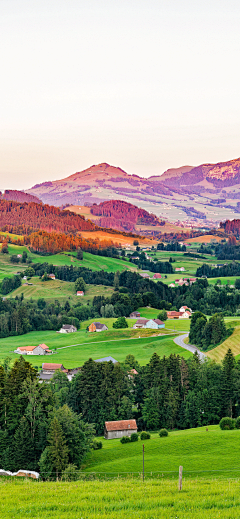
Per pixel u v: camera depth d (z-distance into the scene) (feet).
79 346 581.12
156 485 133.18
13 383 251.19
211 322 506.89
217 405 301.22
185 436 241.14
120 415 309.22
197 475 182.70
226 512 90.27
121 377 325.83
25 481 156.56
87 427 250.78
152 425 302.66
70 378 419.74
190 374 331.16
